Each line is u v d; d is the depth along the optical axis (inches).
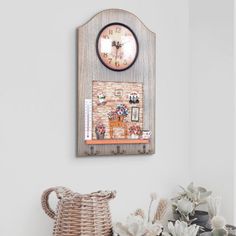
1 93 58.4
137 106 68.8
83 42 63.8
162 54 72.8
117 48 66.9
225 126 71.0
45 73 61.6
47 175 61.5
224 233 59.7
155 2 72.2
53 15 62.3
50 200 61.7
